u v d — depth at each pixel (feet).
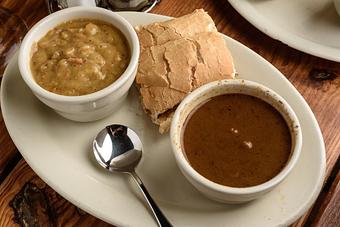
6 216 1.48
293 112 1.41
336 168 1.55
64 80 1.47
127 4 1.88
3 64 1.78
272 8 1.88
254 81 1.62
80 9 1.59
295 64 1.77
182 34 1.64
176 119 1.40
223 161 1.37
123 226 1.36
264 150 1.38
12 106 1.58
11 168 1.58
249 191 1.28
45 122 1.58
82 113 1.51
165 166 1.50
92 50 1.52
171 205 1.41
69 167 1.48
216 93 1.47
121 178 1.47
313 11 1.88
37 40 1.57
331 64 1.76
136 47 1.50
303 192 1.41
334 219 1.47
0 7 1.91
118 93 1.48
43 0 1.93
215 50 1.59
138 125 1.59
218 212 1.39
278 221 1.36
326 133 1.60
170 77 1.55
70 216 1.48
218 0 1.92
